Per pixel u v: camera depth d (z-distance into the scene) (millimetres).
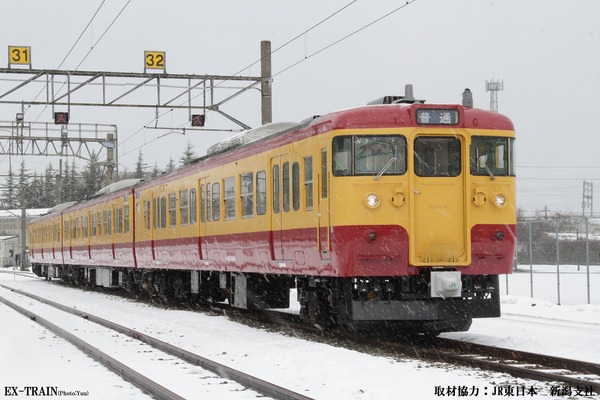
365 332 13305
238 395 8352
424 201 12359
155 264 23297
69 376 9930
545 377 9008
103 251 30016
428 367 10102
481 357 10969
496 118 12648
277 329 15297
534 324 15219
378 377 9352
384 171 12234
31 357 11664
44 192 113250
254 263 15961
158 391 8281
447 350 11930
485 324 15398
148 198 23891
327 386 8883
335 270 12414
